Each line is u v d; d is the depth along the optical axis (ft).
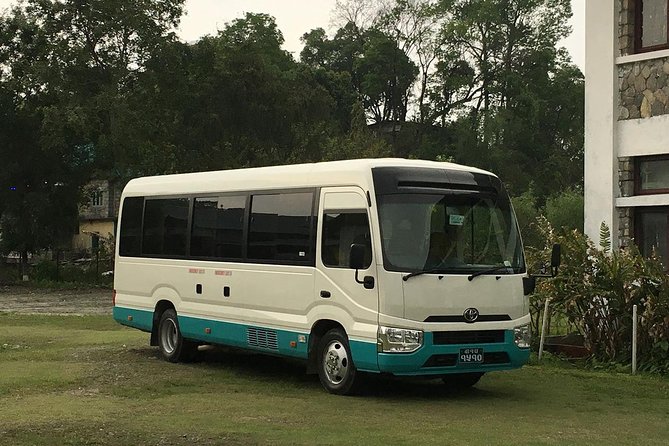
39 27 142.20
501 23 229.25
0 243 152.35
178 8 144.25
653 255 45.65
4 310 90.74
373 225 34.53
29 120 145.38
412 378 41.32
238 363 46.19
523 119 224.74
